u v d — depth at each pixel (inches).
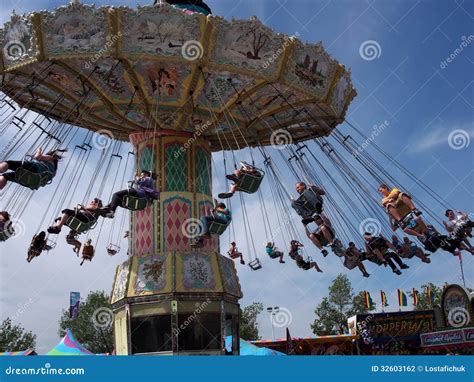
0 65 515.8
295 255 625.6
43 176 445.1
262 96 589.3
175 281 552.4
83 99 551.5
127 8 460.4
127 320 554.3
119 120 627.5
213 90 566.9
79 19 465.1
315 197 524.7
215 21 474.6
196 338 549.6
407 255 579.2
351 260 581.0
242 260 688.4
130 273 574.2
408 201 525.7
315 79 545.0
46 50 479.2
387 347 1073.5
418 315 1083.3
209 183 636.1
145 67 524.4
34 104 621.0
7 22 485.7
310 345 1074.1
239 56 499.8
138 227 604.1
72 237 568.1
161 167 611.2
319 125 667.4
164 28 470.3
